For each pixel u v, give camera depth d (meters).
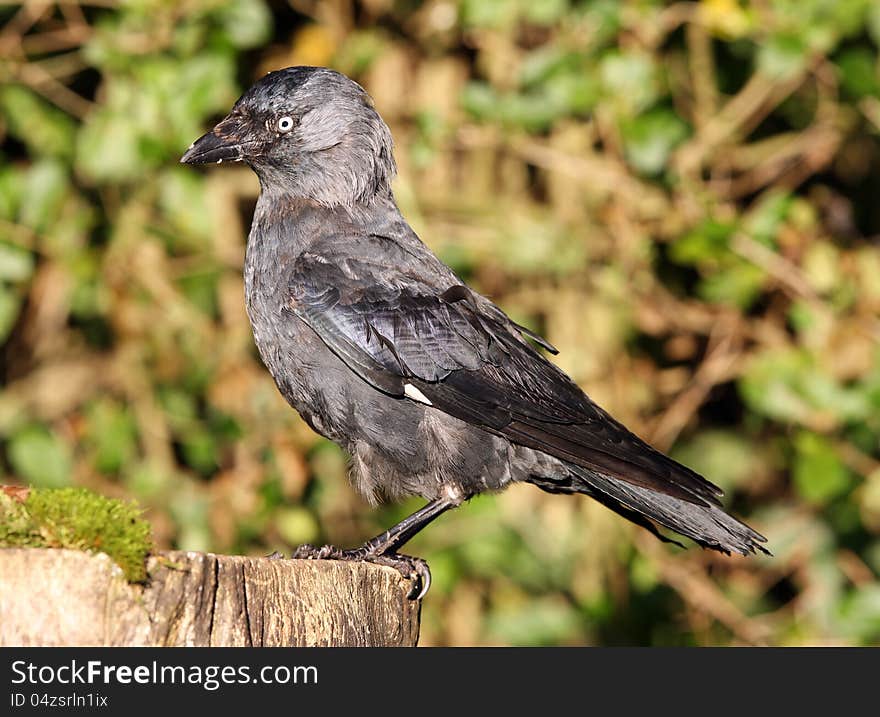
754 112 12.37
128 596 4.88
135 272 11.65
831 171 13.02
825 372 11.37
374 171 8.72
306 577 5.66
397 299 8.12
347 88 8.72
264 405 11.61
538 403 8.14
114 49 10.76
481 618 12.12
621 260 11.95
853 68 11.44
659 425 12.45
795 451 12.14
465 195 12.17
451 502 8.22
